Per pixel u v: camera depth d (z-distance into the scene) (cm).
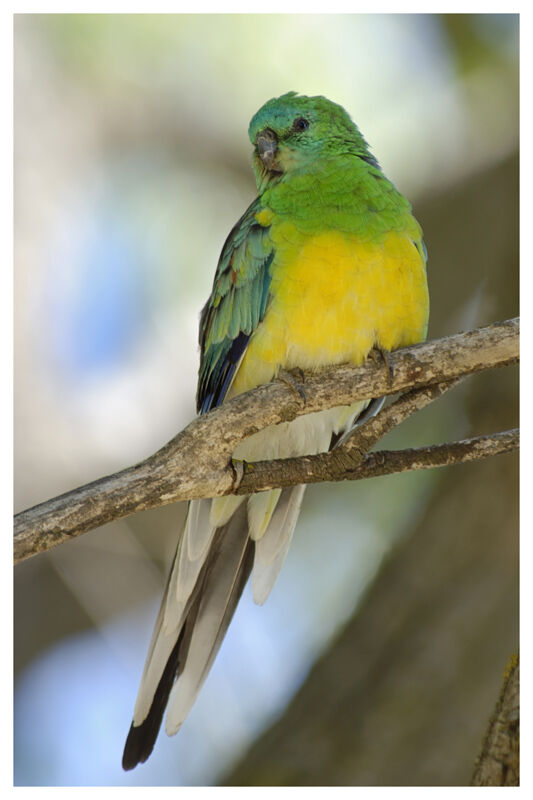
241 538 904
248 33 1248
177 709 850
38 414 1186
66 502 668
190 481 706
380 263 801
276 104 929
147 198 1258
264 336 820
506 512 1020
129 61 1259
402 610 1012
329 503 1209
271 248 820
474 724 949
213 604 890
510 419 1072
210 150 1279
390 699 969
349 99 1249
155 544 1202
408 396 756
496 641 982
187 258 1249
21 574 1160
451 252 1191
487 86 1234
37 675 1132
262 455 931
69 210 1235
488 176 1195
